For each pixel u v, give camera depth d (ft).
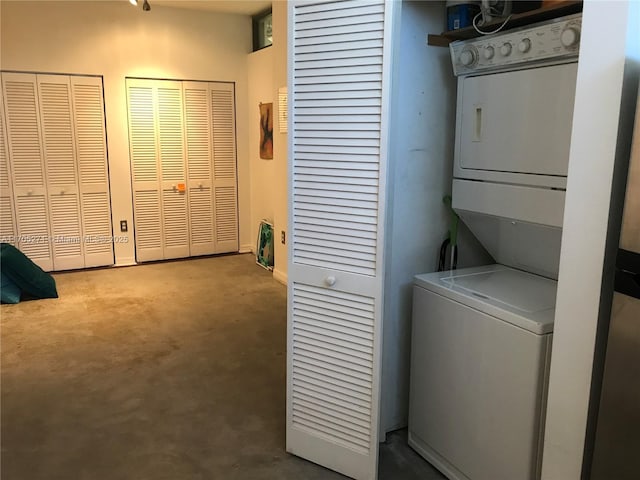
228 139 18.79
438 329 7.10
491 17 6.58
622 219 4.34
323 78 6.49
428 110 7.68
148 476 7.09
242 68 18.61
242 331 12.25
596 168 4.63
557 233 6.52
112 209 17.26
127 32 16.57
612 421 4.49
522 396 5.84
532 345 5.66
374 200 6.37
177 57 17.42
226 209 19.20
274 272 16.67
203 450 7.70
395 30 7.02
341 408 7.03
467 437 6.71
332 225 6.73
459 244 8.29
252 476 7.13
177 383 9.71
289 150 6.91
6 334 11.93
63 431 8.12
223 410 8.80
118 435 8.04
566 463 5.19
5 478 7.00
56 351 11.05
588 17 4.58
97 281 16.03
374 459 6.82
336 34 6.31
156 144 17.54
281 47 14.76
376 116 6.20
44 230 16.40
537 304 6.24
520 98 6.40
